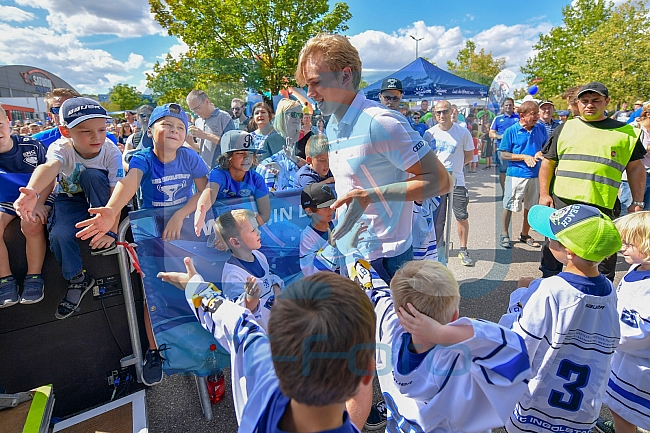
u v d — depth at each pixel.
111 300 1.91
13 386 1.75
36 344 1.78
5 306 1.63
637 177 2.56
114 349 1.96
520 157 2.73
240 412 1.02
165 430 1.89
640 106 5.29
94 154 1.64
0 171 1.64
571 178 2.57
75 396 1.90
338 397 0.76
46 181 1.53
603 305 1.39
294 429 0.82
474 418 1.14
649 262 1.61
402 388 1.21
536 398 1.47
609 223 1.37
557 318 1.39
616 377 1.66
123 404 1.93
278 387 0.87
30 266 1.66
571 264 1.45
